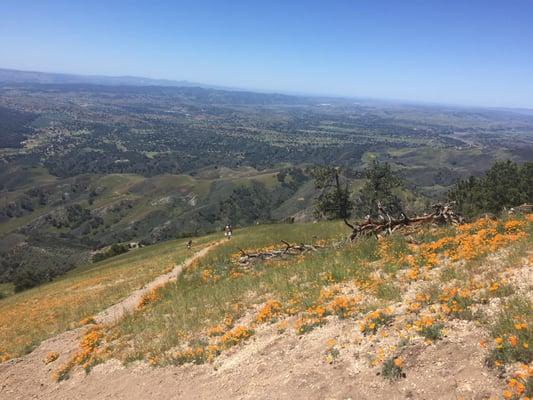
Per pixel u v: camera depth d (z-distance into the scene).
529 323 6.38
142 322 13.97
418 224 17.28
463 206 41.06
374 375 6.79
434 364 6.49
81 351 13.04
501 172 43.69
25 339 18.67
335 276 12.13
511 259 9.30
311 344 8.50
